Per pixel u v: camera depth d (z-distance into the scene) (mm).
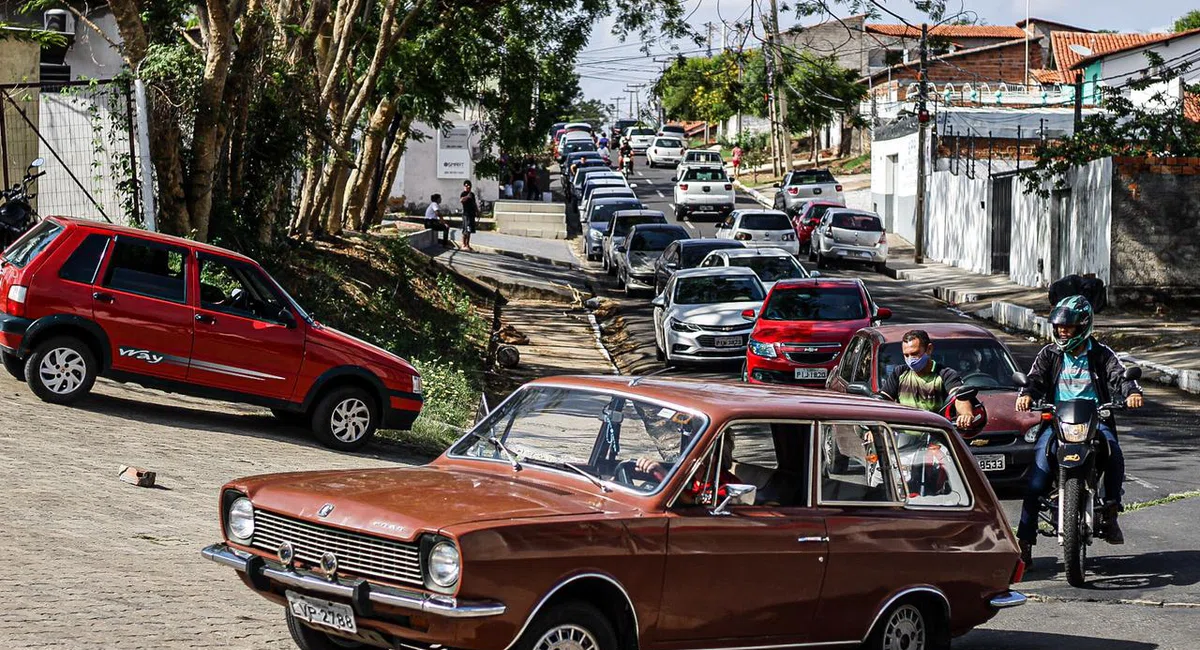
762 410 9000
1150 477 19859
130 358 17828
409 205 77312
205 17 28188
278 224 33938
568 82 53000
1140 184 41969
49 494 12984
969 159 66188
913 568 9680
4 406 17016
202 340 18172
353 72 40750
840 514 9320
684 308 33719
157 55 25828
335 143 33531
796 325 27625
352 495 8195
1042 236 49938
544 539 7703
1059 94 81688
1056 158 48531
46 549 10891
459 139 77000
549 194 91562
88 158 26625
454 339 35625
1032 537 14234
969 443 17688
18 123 30188
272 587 8336
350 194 48969
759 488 9039
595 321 45781
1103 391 13836
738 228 58969
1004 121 75562
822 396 9945
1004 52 100688
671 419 8883
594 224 65188
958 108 77062
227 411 20875
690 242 44312
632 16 41000
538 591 7652
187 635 9008
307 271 33281
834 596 9242
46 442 15461
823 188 79688
